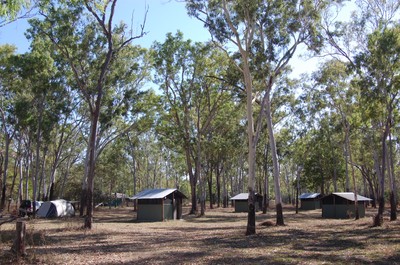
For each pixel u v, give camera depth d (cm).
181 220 3559
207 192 9438
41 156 5691
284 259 1196
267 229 2292
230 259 1210
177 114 4275
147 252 1378
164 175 8756
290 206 7619
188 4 2038
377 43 2167
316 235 1911
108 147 6312
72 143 4812
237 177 7762
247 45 1994
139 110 3638
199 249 1453
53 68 3256
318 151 5784
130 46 3244
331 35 2297
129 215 4419
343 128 3606
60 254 1301
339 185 8756
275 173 2611
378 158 4112
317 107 3562
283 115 4212
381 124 3016
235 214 4594
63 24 2669
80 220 3081
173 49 3909
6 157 3969
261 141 4631
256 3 1920
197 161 4534
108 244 1619
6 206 5012
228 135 4828
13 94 3878
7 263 1076
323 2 2075
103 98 3316
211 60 3950
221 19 2039
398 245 1480
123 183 8212
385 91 2214
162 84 4103
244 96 2650
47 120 3534
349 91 3111
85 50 2881
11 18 892
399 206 6200
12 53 3728
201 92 4103
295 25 1994
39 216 3506
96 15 2180
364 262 1138
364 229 2173
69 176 6662
